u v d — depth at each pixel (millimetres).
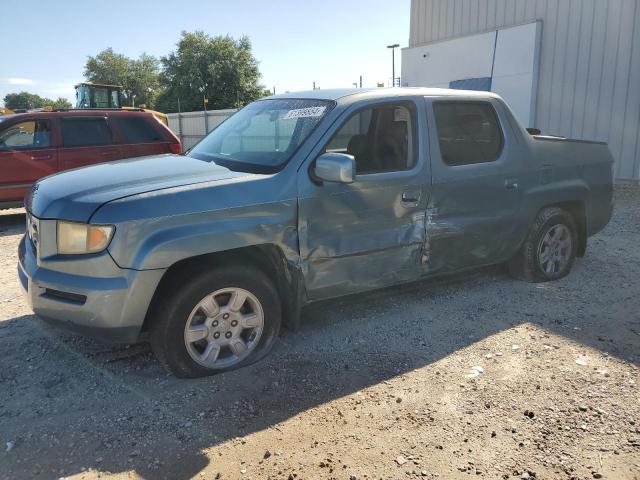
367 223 4109
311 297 3998
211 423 3141
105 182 3604
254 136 4363
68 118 9609
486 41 15672
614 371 3730
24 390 3482
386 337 4273
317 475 2711
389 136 4316
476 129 4824
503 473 2727
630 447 2924
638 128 12367
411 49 18578
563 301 5055
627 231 8148
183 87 67125
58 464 2783
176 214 3342
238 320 3717
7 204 9188
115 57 93000
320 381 3605
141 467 2770
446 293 5250
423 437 3016
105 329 3297
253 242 3592
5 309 4906
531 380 3613
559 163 5391
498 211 4918
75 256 3320
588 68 13195
